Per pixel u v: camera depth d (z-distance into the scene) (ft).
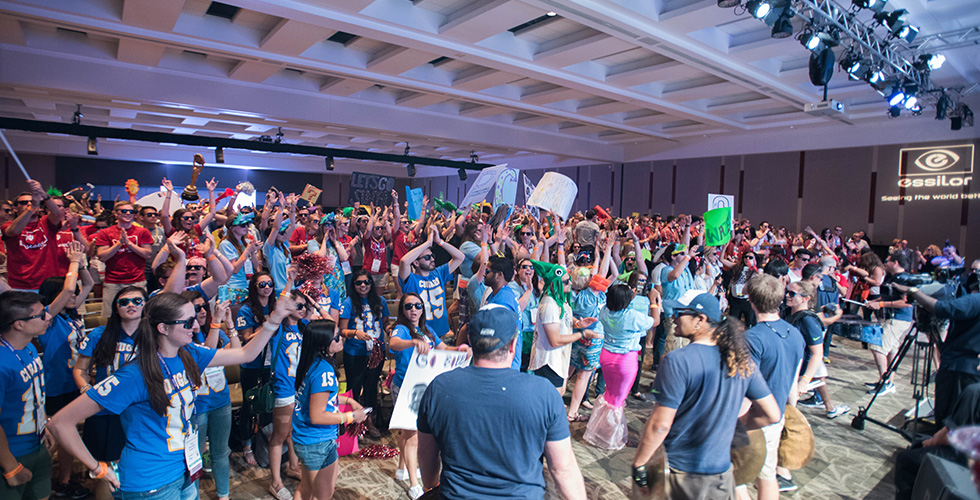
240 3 25.50
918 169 49.96
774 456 10.39
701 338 8.50
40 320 9.00
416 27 29.89
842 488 13.76
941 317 13.38
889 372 17.25
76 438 7.32
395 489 13.26
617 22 27.22
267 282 14.06
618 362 15.38
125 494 7.64
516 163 90.43
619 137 66.74
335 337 10.43
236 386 16.35
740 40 32.37
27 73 34.37
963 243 47.55
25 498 9.22
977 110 46.03
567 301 15.03
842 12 24.91
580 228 22.20
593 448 15.64
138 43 32.04
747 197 62.23
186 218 19.77
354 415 10.68
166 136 47.26
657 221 50.93
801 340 10.65
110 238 19.04
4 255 21.27
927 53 30.58
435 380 6.81
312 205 33.30
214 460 12.09
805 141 56.85
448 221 29.91
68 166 79.87
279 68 38.32
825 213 56.24
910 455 9.99
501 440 6.33
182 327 7.94
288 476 13.73
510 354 6.88
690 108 47.96
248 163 90.33
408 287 16.46
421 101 50.26
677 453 8.16
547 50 35.12
